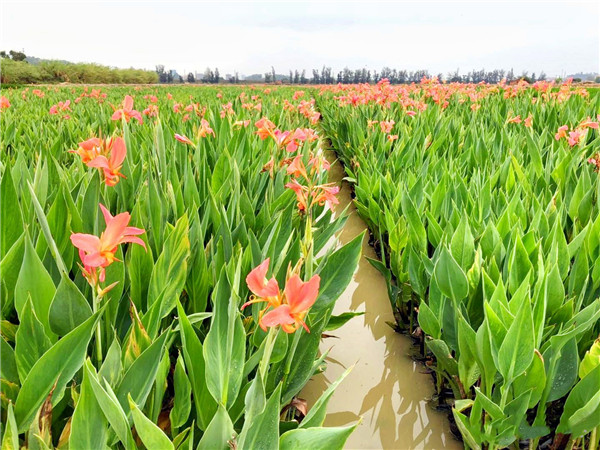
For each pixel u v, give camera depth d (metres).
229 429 1.21
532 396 1.65
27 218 2.07
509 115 5.76
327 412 2.37
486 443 1.95
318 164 2.29
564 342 1.63
